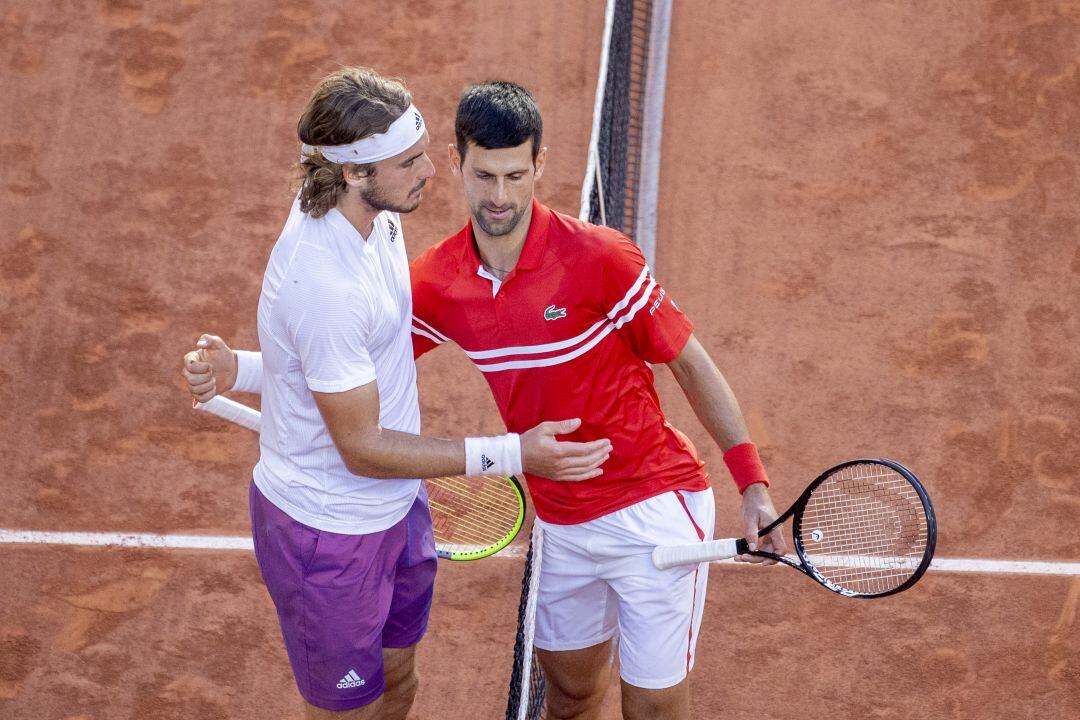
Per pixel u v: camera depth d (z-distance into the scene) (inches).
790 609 956.0
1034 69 1493.6
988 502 1042.7
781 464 1071.6
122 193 1369.3
